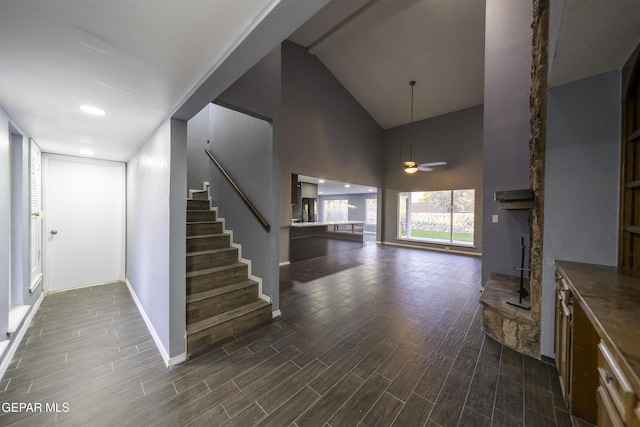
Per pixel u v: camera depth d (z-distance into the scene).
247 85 2.48
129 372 1.85
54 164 3.42
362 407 1.54
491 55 3.56
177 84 1.51
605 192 1.71
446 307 3.10
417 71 5.93
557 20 1.32
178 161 2.01
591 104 1.74
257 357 2.05
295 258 5.66
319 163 6.25
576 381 1.42
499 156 3.54
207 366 1.93
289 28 1.02
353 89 7.00
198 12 0.95
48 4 0.89
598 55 1.51
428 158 7.57
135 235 3.20
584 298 1.12
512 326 2.17
